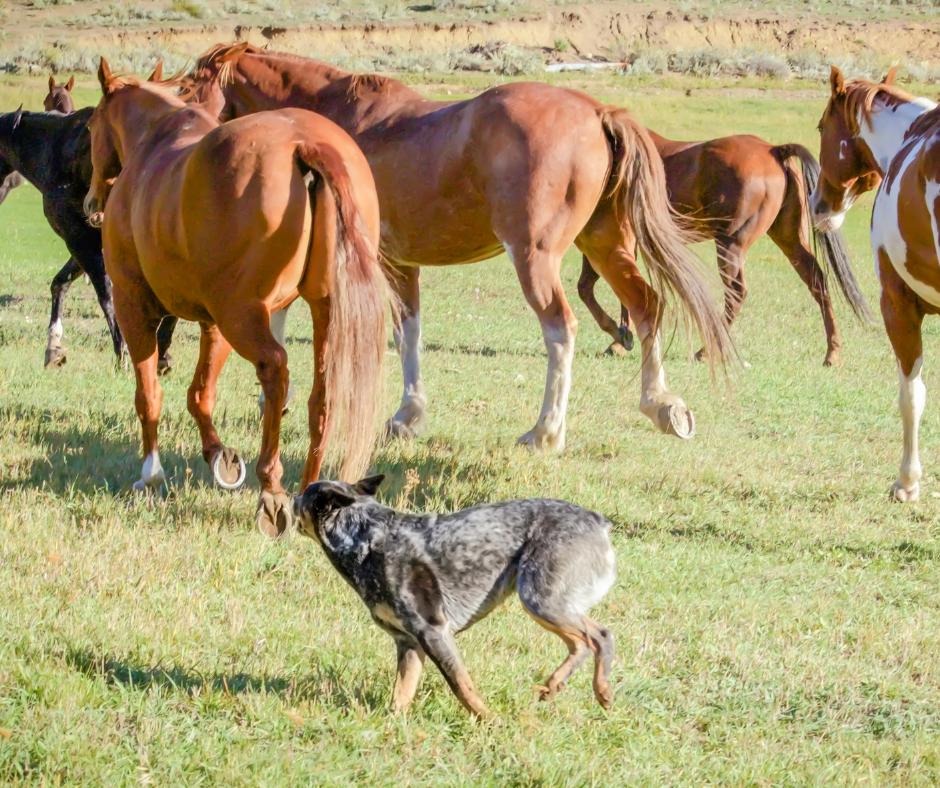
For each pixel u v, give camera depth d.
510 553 5.66
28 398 12.37
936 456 12.41
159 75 11.05
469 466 10.72
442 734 5.52
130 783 4.84
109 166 10.32
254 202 7.67
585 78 63.94
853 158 12.24
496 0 82.31
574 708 5.94
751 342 19.33
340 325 7.66
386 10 80.69
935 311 10.30
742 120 50.94
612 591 7.80
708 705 6.21
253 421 12.07
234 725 5.44
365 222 7.86
